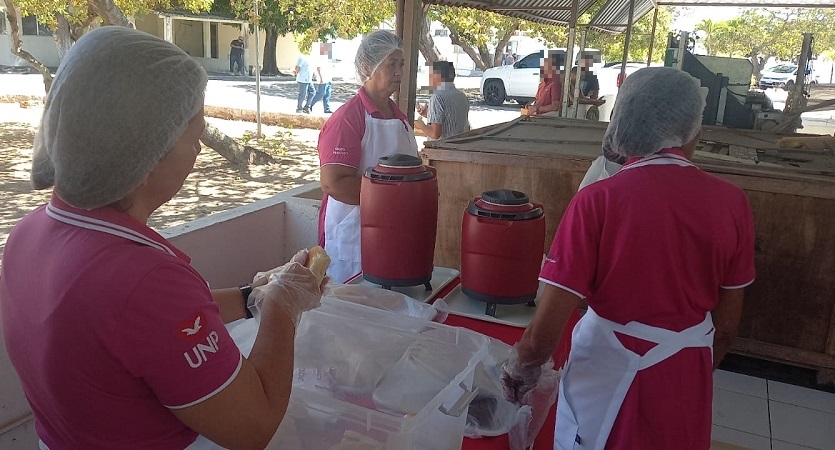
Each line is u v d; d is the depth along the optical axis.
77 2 8.11
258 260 2.99
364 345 1.34
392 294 1.68
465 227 1.71
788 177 2.32
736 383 2.49
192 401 0.83
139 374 0.81
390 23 16.20
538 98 6.93
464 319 1.71
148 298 0.79
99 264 0.79
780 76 21.14
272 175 8.47
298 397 1.11
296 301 1.04
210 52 24.95
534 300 1.80
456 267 2.80
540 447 1.58
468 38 15.14
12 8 8.66
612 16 9.74
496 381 1.41
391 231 1.74
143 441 0.87
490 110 15.25
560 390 1.46
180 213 6.62
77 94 0.78
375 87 2.40
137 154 0.81
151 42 0.85
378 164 1.80
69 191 0.81
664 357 1.31
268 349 0.97
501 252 1.65
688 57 5.40
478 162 2.69
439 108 4.29
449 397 1.17
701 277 1.31
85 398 0.82
